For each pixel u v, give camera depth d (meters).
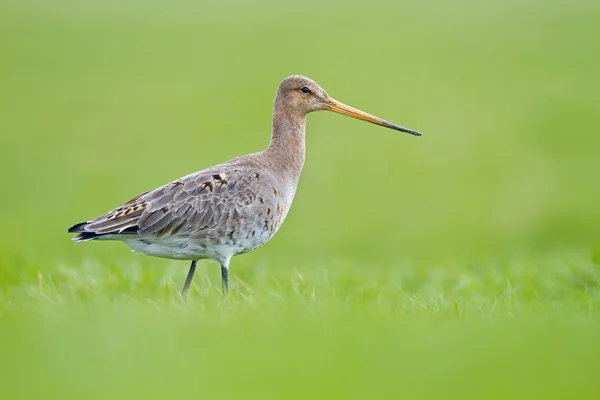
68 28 56.69
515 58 47.72
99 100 41.12
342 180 30.97
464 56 48.75
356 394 7.32
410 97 40.50
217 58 49.94
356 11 63.81
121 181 29.91
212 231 11.23
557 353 8.38
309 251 22.47
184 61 49.44
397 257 21.58
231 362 7.94
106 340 8.38
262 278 12.94
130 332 8.65
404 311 10.28
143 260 15.28
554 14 58.41
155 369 7.72
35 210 26.78
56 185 29.30
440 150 34.00
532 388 7.50
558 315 10.06
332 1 68.25
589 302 11.06
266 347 8.39
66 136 35.47
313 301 10.51
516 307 10.79
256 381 7.54
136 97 41.75
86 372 7.62
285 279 12.64
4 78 44.47
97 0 65.44
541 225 26.50
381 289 12.32
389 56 49.19
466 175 31.28
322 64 47.91
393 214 27.83
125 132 36.12
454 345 8.58
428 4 65.31
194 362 7.92
